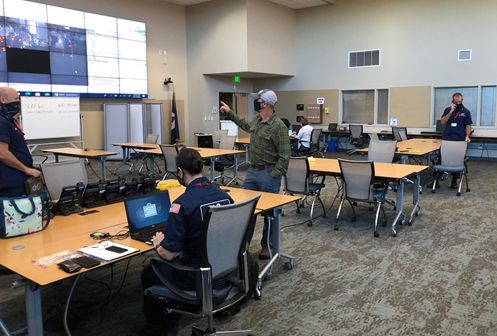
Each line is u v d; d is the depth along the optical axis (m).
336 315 2.72
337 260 3.69
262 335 2.49
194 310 2.11
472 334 2.47
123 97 10.32
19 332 2.38
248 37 10.78
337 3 12.00
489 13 9.94
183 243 2.11
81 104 9.72
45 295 3.02
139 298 2.98
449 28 10.48
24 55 8.38
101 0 9.70
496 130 10.20
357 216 5.12
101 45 9.69
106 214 2.86
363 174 4.33
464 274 3.35
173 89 11.62
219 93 12.38
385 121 11.77
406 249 3.95
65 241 2.30
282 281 3.26
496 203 5.72
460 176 6.86
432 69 10.82
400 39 11.18
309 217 5.07
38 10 8.54
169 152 6.52
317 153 10.16
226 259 2.13
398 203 4.57
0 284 3.18
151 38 10.95
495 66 10.00
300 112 13.04
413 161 8.32
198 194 2.14
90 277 3.33
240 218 2.11
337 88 12.30
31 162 3.11
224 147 7.94
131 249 2.16
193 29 11.69
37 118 8.57
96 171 8.72
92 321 2.66
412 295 2.99
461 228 4.59
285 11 12.27
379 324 2.60
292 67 12.85
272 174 3.61
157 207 2.56
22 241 2.29
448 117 6.71
